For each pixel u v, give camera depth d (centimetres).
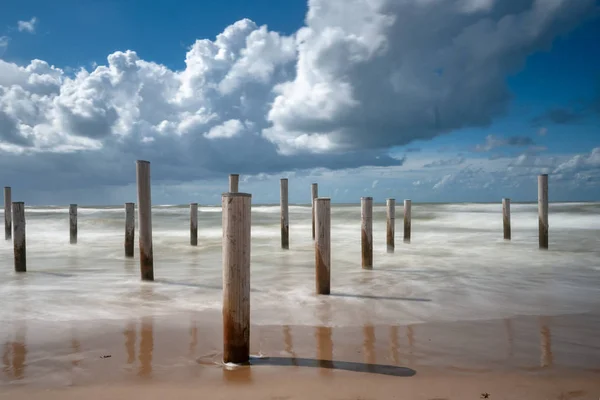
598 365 398
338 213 3334
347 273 931
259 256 1245
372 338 485
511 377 368
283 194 1429
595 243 1473
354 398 325
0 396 336
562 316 578
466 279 856
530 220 2494
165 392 340
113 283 835
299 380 362
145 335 501
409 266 1030
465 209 3588
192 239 1528
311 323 547
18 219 976
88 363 409
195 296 717
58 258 1218
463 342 469
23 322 558
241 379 366
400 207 4184
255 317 577
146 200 851
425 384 352
